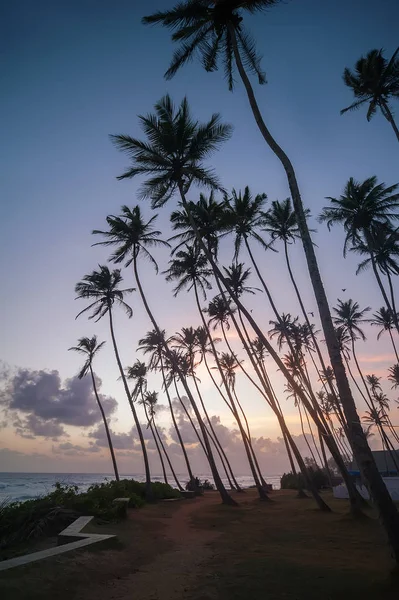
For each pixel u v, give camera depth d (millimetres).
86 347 38000
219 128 18547
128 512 16891
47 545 10633
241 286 30469
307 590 6129
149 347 42469
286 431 20391
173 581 7055
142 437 26359
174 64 14555
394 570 6520
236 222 24172
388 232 28500
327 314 9773
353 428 8422
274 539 11234
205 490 48031
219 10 13633
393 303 29156
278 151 11773
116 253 27047
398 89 22078
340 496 26062
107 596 6219
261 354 43344
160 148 18656
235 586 6461
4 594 5586
